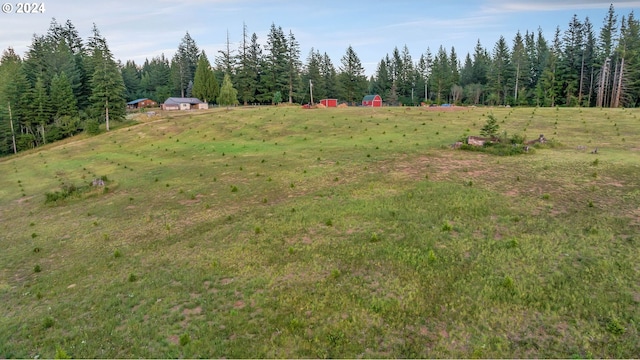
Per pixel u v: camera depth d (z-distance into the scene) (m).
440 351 7.83
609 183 17.73
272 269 11.91
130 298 10.94
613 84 77.31
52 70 82.12
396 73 121.31
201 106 98.12
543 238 12.40
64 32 102.81
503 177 19.70
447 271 10.83
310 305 9.70
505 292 9.62
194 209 19.38
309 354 7.96
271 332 8.77
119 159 38.00
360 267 11.50
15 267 14.76
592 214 14.12
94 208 22.03
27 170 39.56
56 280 12.97
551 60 84.44
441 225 14.04
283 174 24.34
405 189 18.78
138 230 17.28
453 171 21.55
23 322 10.27
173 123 55.00
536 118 41.50
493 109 50.78
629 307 8.71
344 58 106.19
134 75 135.00
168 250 14.45
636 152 24.39
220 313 9.70
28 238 18.19
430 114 47.44
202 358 8.03
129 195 23.92
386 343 8.16
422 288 10.12
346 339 8.35
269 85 97.44
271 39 96.12
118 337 9.04
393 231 13.88
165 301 10.55
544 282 9.92
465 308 9.16
